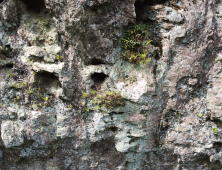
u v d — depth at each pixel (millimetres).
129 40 2535
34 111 2500
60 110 2582
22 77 2492
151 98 2658
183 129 2773
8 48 2482
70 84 2498
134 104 2609
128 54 2641
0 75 2512
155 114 2750
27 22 2445
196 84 2732
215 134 2746
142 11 2697
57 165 2846
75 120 2631
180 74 2678
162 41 2652
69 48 2506
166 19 2582
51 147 2715
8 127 2494
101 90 2637
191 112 2789
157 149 2881
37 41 2473
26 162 2895
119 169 2926
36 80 2471
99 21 2371
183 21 2561
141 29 2578
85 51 2508
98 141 2727
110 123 2652
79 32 2393
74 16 2287
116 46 2578
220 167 2994
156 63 2670
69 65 2492
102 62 2621
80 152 2793
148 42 2537
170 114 2814
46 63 2451
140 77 2654
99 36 2443
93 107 2615
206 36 2623
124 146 2719
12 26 2428
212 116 2697
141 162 2982
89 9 2285
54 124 2586
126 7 2389
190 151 2811
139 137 2754
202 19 2594
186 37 2598
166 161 2967
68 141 2691
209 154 2795
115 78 2635
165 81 2705
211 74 2730
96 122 2635
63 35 2465
